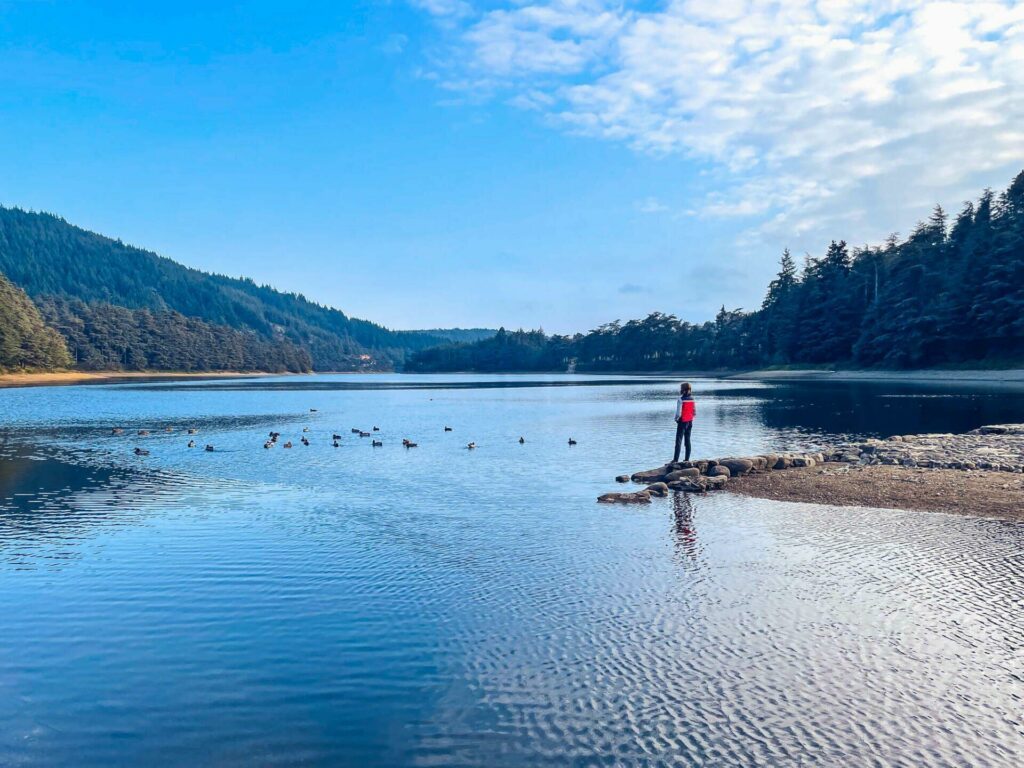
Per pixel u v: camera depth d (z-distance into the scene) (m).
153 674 8.95
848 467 23.98
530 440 35.97
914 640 9.55
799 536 15.18
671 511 18.02
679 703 7.92
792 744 7.05
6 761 7.04
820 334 134.12
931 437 30.00
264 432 42.44
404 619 10.61
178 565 13.61
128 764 6.98
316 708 8.00
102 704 8.22
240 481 23.72
